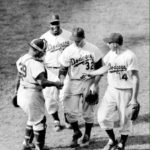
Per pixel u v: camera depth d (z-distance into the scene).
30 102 17.33
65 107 18.91
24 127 20.94
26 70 17.12
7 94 24.77
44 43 17.42
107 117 17.83
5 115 22.27
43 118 17.84
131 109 17.56
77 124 19.03
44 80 17.02
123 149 18.09
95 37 34.62
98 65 18.77
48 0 42.62
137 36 34.88
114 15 39.59
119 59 17.25
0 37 34.41
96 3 42.56
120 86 17.55
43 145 18.16
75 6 41.53
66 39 20.61
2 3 41.66
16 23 37.38
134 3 42.78
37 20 37.97
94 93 18.42
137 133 19.94
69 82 18.70
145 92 24.77
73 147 18.89
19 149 18.84
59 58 18.73
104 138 19.64
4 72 27.84
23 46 32.59
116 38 17.14
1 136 20.05
